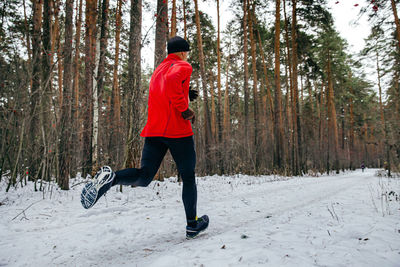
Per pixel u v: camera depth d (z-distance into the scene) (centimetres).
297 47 1900
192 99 221
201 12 1474
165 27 689
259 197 520
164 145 201
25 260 179
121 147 673
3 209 344
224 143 1410
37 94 513
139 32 581
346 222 271
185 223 289
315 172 2058
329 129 2405
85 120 827
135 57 567
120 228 264
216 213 350
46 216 320
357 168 4481
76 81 1103
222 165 1347
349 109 3541
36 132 549
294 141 1823
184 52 212
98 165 758
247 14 1717
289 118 2273
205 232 251
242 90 2433
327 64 2411
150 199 467
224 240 199
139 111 554
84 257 186
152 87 202
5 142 464
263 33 2008
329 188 724
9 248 201
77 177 821
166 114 193
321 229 241
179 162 203
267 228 246
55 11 660
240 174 1431
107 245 216
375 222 267
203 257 162
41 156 510
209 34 1727
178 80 182
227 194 572
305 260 154
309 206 403
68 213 341
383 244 191
